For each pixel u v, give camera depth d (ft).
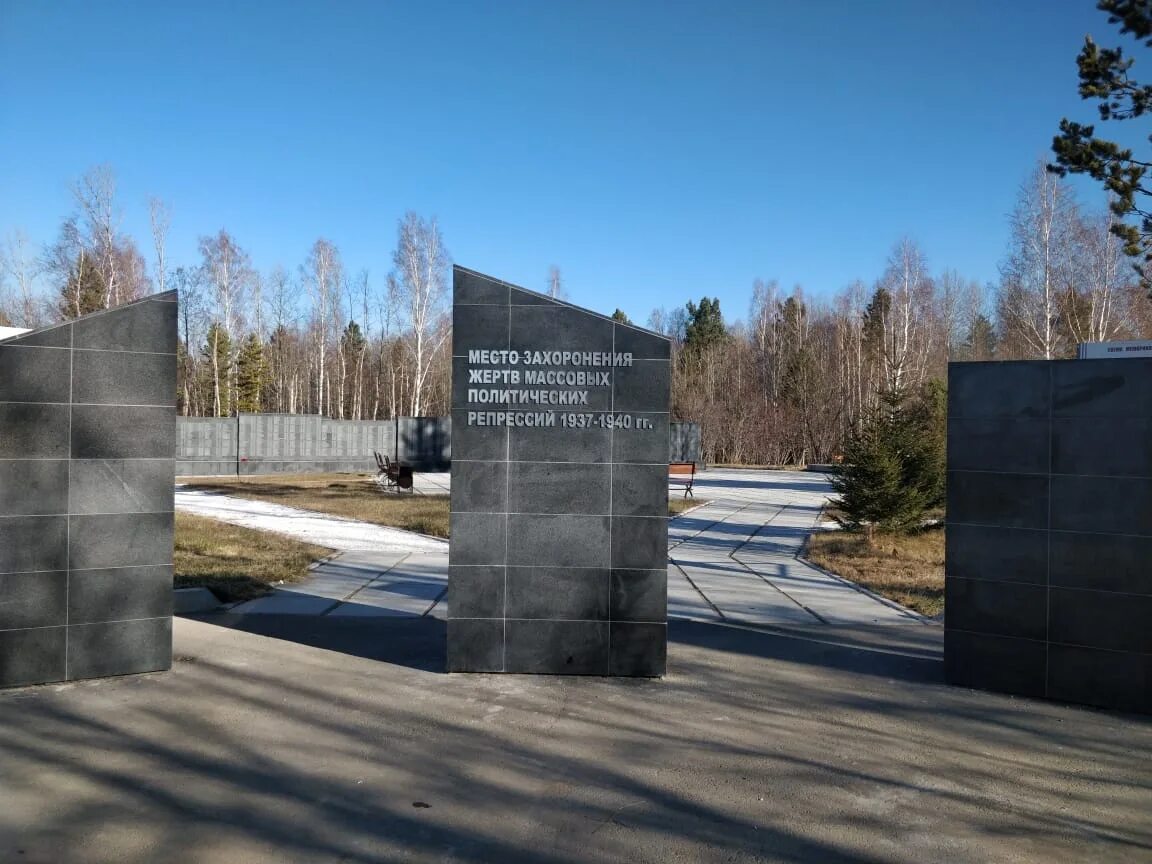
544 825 16.21
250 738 20.27
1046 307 109.29
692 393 192.13
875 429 60.39
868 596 39.96
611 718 22.20
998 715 23.13
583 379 25.50
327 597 36.50
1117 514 23.58
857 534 63.00
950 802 17.65
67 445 23.85
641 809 16.98
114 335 24.40
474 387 25.58
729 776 18.71
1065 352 124.57
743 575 44.96
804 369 202.08
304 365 209.26
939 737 21.40
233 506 73.97
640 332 25.49
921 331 178.60
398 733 20.81
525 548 25.63
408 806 16.89
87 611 24.23
